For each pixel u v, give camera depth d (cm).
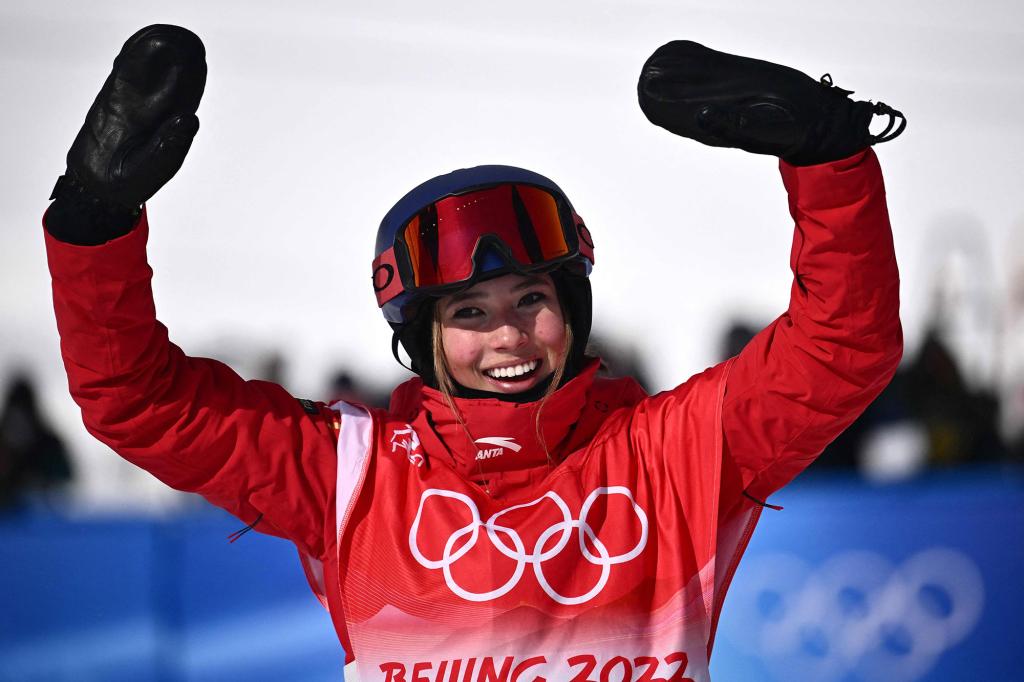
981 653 1370
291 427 675
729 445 659
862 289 581
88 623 1276
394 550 655
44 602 1273
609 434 689
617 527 653
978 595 1378
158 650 1271
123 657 1271
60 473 1752
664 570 649
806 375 610
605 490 664
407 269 680
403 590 646
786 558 1339
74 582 1278
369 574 653
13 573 1273
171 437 639
